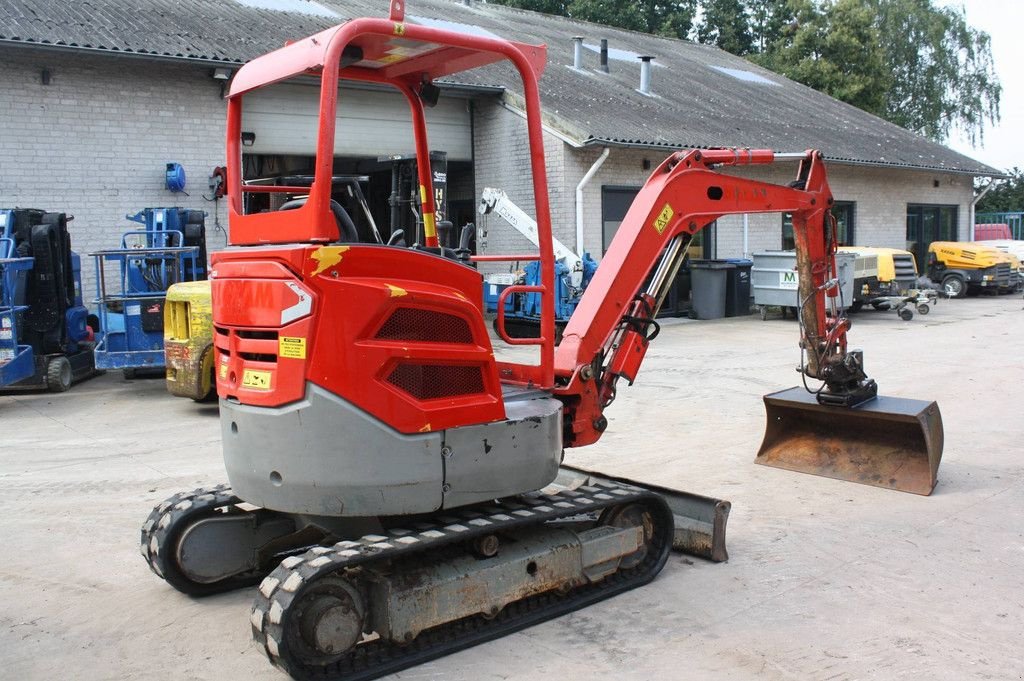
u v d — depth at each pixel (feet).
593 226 53.83
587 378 16.39
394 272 12.75
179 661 13.19
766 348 44.55
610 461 23.77
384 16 62.08
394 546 12.47
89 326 39.68
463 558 13.53
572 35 81.61
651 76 73.26
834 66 111.24
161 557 14.85
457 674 12.57
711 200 18.49
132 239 42.47
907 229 79.66
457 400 13.25
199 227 38.42
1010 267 73.10
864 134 77.20
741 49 137.49
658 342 47.03
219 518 15.42
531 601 14.57
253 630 12.09
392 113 50.72
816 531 18.16
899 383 34.04
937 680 12.16
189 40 43.80
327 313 12.12
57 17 41.98
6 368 31.63
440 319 13.16
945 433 26.17
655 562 16.05
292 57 12.91
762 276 55.62
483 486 13.55
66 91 40.50
